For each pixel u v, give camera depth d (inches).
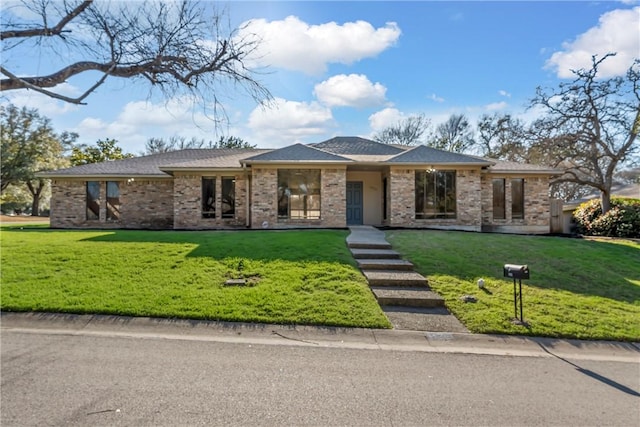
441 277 325.7
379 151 789.9
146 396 142.1
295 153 655.8
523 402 144.3
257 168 644.7
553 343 215.5
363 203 751.7
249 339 210.7
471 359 189.5
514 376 169.3
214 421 125.8
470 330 229.8
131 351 189.2
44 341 201.9
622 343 217.5
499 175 713.6
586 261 401.1
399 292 286.7
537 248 452.8
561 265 378.3
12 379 155.0
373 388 153.2
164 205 745.0
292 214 647.8
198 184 687.7
